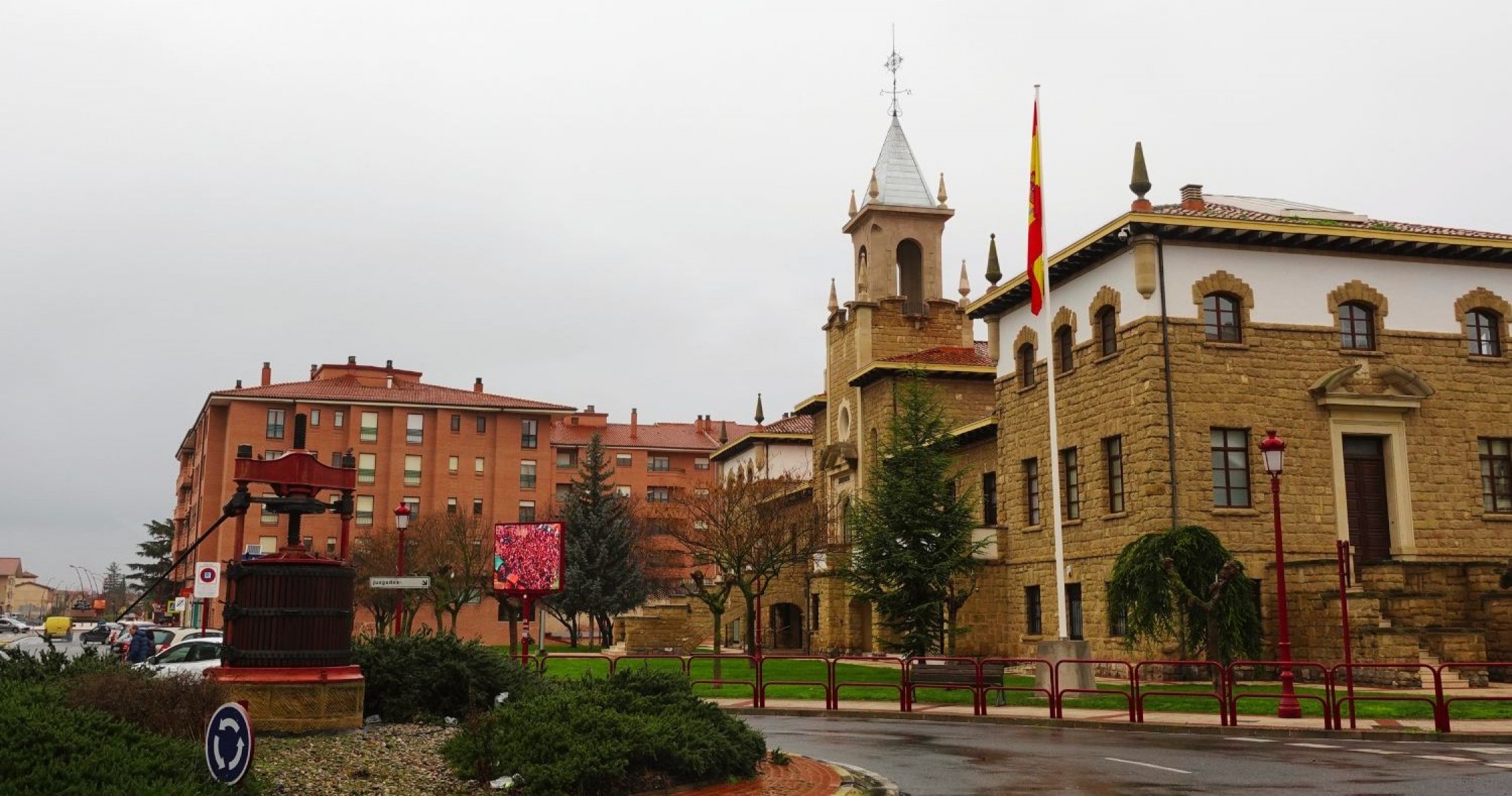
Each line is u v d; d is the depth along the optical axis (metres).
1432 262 34.19
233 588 14.80
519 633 82.25
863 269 50.62
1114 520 32.94
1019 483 38.88
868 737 19.92
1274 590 31.17
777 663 40.50
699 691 29.94
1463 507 33.28
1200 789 13.42
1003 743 18.84
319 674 14.61
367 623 75.81
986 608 39.41
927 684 25.30
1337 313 33.22
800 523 46.59
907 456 36.88
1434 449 33.34
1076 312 35.41
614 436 112.50
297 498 15.53
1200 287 32.22
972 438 43.88
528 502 91.31
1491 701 21.45
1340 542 21.56
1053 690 23.09
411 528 68.44
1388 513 33.03
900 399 40.28
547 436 92.75
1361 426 32.78
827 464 52.25
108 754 9.02
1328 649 29.50
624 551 63.84
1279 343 32.59
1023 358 39.12
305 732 14.33
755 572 44.44
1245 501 31.89
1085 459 34.59
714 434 118.81
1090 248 33.47
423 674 15.98
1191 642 29.69
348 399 87.56
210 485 87.19
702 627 64.56
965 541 36.31
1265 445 23.42
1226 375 32.06
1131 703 21.94
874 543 36.19
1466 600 31.23
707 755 12.69
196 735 11.61
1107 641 32.88
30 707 9.93
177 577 108.75
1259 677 30.39
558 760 11.34
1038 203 30.36
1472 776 14.62
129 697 11.70
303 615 14.75
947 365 46.00
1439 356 33.84
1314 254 33.25
